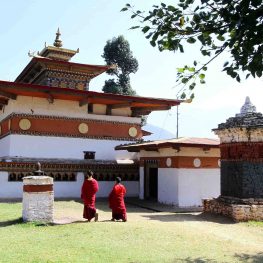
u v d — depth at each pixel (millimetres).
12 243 8555
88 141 22562
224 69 4551
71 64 24922
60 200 18828
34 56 24078
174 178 17344
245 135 13719
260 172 13719
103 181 21641
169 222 12188
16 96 20859
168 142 16297
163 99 22719
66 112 22203
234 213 12828
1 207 14922
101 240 9055
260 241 9883
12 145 20562
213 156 17953
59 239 9094
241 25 3941
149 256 7668
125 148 21000
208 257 7812
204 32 4688
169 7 4750
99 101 22391
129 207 17219
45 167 19969
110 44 43875
